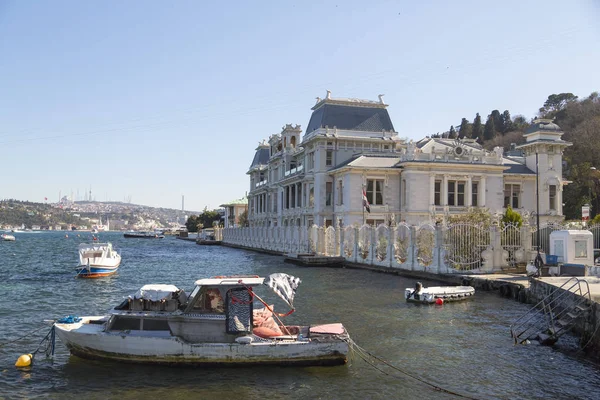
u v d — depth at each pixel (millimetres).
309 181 78438
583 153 94438
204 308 16828
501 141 128500
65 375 15492
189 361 16000
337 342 16078
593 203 83125
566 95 143875
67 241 154500
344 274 43688
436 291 28469
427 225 40281
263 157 123750
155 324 16859
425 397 13789
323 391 14164
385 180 66875
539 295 25844
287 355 15977
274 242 79438
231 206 165625
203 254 80938
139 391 14188
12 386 14633
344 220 67562
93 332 16703
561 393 14078
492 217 44906
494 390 14305
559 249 32500
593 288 22703
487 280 32062
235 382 14828
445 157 65312
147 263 60750
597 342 17141
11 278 42844
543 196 68688
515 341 19062
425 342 19141
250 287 16750
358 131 76375
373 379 15133
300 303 27562
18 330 21672
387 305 26953
